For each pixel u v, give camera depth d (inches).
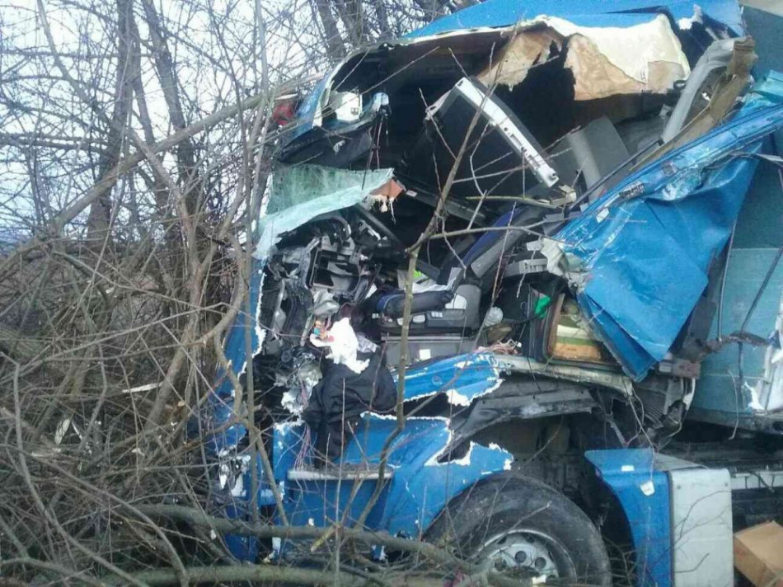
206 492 143.6
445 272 169.2
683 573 159.3
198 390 142.7
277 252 157.2
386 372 149.3
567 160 192.4
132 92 201.9
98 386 149.5
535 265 158.9
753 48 173.3
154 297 151.7
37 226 179.2
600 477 159.9
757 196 180.9
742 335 177.6
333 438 144.3
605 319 159.9
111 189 186.9
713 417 184.5
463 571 133.5
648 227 164.7
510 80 179.6
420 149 183.2
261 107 168.9
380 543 133.1
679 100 181.3
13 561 110.2
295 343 149.4
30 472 131.0
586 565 156.2
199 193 179.5
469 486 151.4
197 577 125.9
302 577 128.7
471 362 152.7
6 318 173.2
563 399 161.5
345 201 157.6
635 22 186.9
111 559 132.5
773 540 168.6
